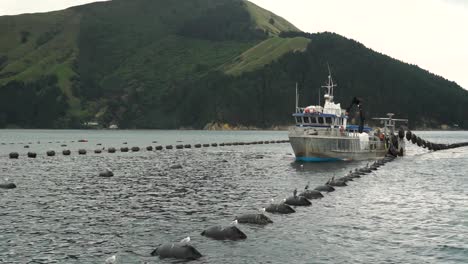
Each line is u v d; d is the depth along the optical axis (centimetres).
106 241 2500
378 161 7362
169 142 15738
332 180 4672
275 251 2330
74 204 3541
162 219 3020
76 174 5581
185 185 4634
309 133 7425
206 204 3559
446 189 4469
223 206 3475
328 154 7444
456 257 2269
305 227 2817
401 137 9356
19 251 2320
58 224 2877
